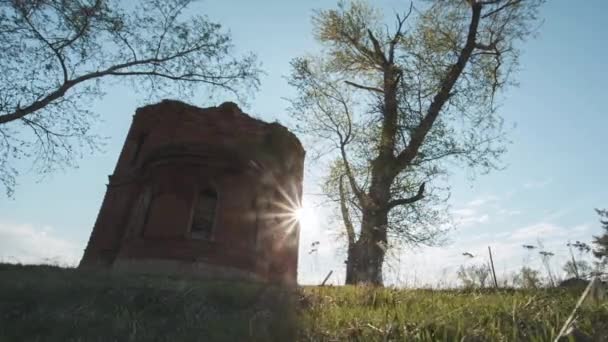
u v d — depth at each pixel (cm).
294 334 382
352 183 1872
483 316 379
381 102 1997
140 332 460
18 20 1330
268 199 2444
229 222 2123
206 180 2161
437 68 2038
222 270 1959
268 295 695
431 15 2186
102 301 657
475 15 2106
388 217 1800
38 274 1070
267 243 2333
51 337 456
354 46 2303
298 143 2961
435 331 323
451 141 1806
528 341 286
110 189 2553
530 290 531
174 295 673
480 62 2222
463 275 702
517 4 2116
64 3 1384
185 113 2545
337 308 511
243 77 1828
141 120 2730
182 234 1998
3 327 494
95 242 2350
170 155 2177
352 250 1778
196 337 421
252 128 2634
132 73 1656
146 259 1923
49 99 1458
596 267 294
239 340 387
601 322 305
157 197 2125
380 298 591
